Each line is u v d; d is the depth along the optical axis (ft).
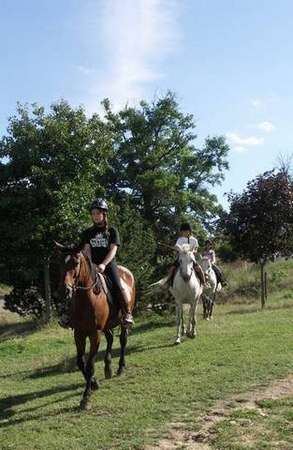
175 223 122.42
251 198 73.20
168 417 25.95
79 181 68.13
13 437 25.09
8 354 48.24
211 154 132.36
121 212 67.97
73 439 24.26
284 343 39.29
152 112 129.18
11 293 75.10
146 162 124.67
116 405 28.37
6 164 67.56
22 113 68.28
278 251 73.31
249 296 86.84
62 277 27.73
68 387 33.60
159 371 34.60
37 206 66.74
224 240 86.07
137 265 60.80
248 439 22.48
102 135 69.41
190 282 43.70
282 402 26.53
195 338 44.78
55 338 54.49
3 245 67.41
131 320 33.30
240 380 30.81
